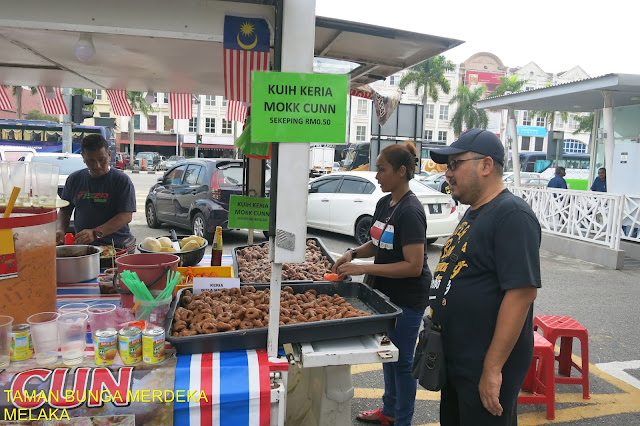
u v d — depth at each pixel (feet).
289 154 5.03
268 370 5.28
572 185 82.89
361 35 8.39
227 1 5.71
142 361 5.24
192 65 9.46
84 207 11.28
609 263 25.63
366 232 28.43
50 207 6.50
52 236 6.12
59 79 11.62
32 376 4.91
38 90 13.14
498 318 5.52
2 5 5.48
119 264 6.81
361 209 28.43
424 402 11.30
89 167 11.03
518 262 5.35
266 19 5.82
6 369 5.03
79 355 5.21
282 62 4.87
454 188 6.17
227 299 6.80
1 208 6.41
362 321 6.03
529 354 5.83
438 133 169.17
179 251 9.42
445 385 6.29
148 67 9.79
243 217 9.02
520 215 5.49
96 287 8.29
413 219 7.86
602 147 37.19
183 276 8.23
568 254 28.68
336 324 5.90
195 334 5.62
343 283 7.91
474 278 5.80
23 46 8.30
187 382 5.06
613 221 25.95
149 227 33.71
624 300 19.61
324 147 90.33
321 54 9.66
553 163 105.40
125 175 11.39
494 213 5.68
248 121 8.43
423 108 43.75
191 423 5.08
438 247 29.71
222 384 5.11
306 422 7.57
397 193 8.33
